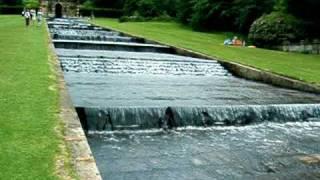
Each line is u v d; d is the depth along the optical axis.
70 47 33.47
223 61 29.34
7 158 7.91
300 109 17.31
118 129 14.14
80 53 29.34
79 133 9.62
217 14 60.50
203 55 31.66
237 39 46.81
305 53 40.62
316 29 42.16
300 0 42.72
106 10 96.44
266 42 43.41
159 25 69.06
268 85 24.53
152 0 85.44
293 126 16.20
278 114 16.83
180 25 70.00
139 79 23.81
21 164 7.70
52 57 21.38
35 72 16.59
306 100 19.59
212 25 62.31
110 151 11.76
